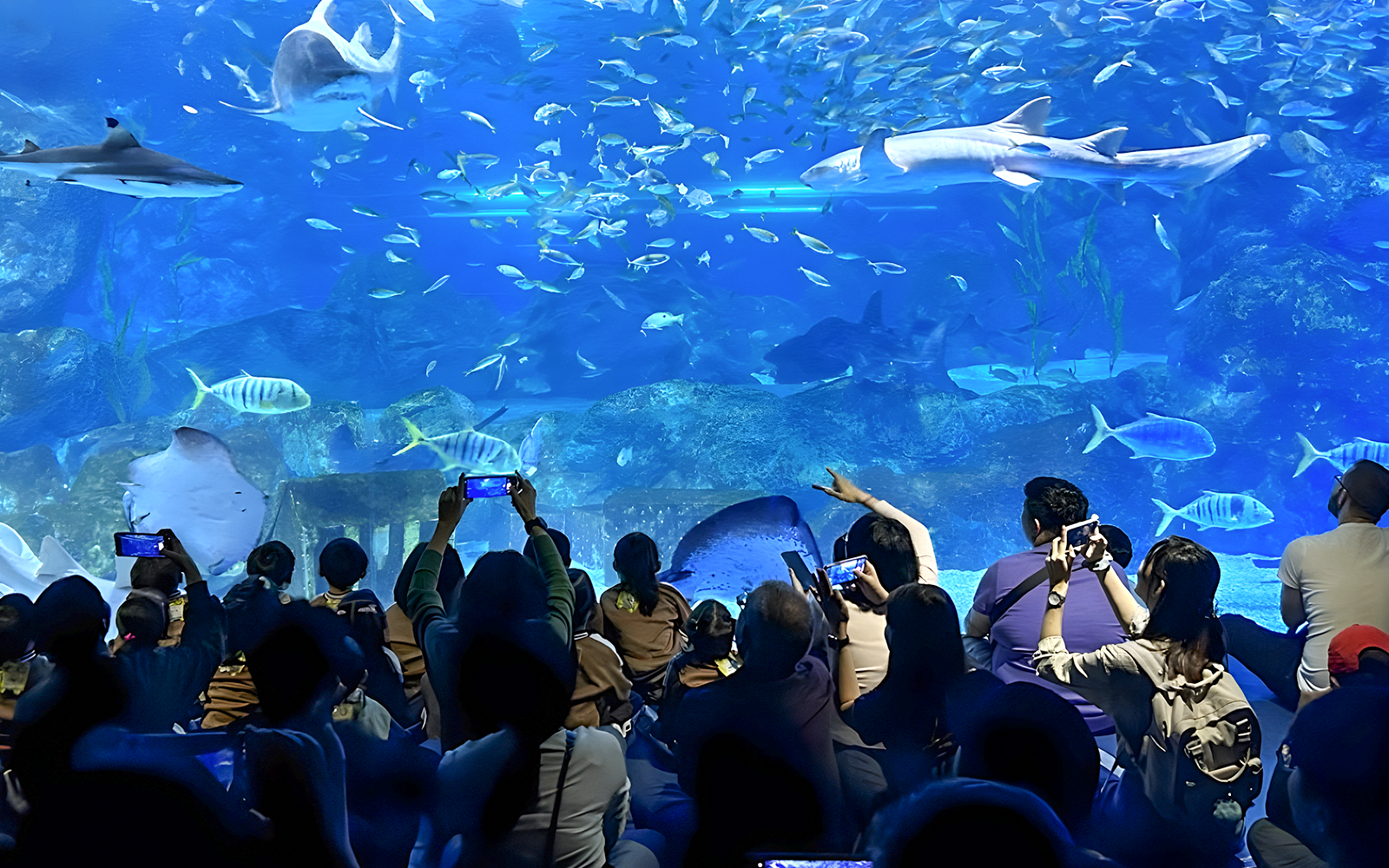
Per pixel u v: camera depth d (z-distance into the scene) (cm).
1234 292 1570
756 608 265
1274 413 1476
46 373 1570
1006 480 1255
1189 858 279
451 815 242
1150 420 895
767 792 257
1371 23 2172
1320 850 240
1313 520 1383
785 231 4203
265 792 225
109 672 238
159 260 3192
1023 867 181
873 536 375
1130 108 2556
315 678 245
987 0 2525
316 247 3488
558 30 3384
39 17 2675
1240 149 965
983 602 397
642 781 369
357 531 884
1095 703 296
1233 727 274
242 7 2972
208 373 2050
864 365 2078
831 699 276
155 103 2925
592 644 347
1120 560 406
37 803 220
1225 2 1647
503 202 3881
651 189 1548
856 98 1689
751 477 1296
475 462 938
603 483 1346
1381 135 1909
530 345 2462
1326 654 410
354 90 899
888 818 198
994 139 1011
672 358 2416
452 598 357
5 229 2000
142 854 217
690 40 1518
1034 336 2177
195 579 346
